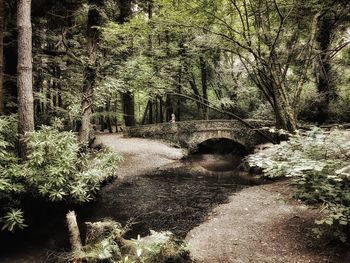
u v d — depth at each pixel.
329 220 4.46
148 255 4.64
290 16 10.47
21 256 6.19
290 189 8.66
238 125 21.06
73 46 14.59
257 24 9.92
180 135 21.25
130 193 10.73
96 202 9.60
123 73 11.36
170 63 11.07
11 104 11.18
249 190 9.52
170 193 10.81
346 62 14.18
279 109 10.06
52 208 8.15
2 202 6.96
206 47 10.91
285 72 10.22
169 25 9.70
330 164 4.77
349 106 17.22
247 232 6.16
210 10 9.32
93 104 12.95
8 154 7.11
